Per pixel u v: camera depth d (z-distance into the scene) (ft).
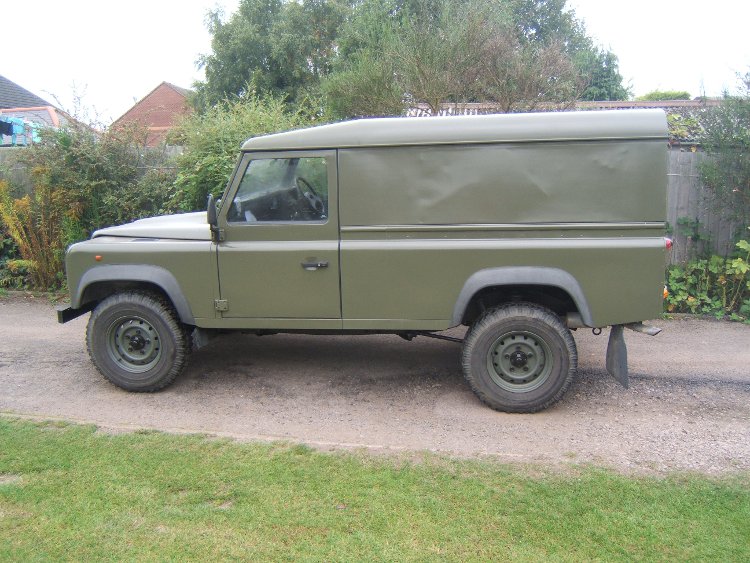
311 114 38.75
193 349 17.30
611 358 15.49
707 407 15.94
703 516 10.58
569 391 17.12
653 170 14.25
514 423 14.89
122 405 16.06
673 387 17.40
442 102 36.22
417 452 13.05
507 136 14.60
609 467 12.46
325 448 13.24
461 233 15.02
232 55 87.40
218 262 15.88
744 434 14.20
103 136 30.55
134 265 16.31
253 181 15.70
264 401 16.38
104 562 9.29
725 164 24.70
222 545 9.71
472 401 16.35
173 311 16.65
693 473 12.21
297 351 20.70
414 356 20.13
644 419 15.15
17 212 30.37
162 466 12.28
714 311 25.41
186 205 29.55
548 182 14.60
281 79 87.45
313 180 15.43
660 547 9.73
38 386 17.51
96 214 30.40
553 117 14.57
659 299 14.55
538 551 9.61
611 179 14.39
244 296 15.93
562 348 15.02
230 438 13.66
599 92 83.82
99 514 10.53
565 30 71.26
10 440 13.44
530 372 15.42
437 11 37.96
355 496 11.17
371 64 35.76
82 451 12.94
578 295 14.67
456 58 34.45
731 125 24.41
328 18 86.17
